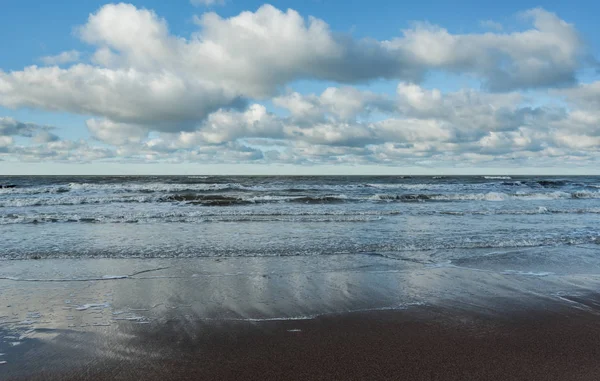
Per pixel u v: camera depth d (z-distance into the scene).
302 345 4.11
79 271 7.09
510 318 4.96
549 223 13.83
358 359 3.78
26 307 5.20
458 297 5.81
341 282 6.53
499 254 8.78
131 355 3.85
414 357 3.83
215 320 4.82
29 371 3.53
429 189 32.06
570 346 4.12
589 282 6.68
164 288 6.09
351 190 30.02
